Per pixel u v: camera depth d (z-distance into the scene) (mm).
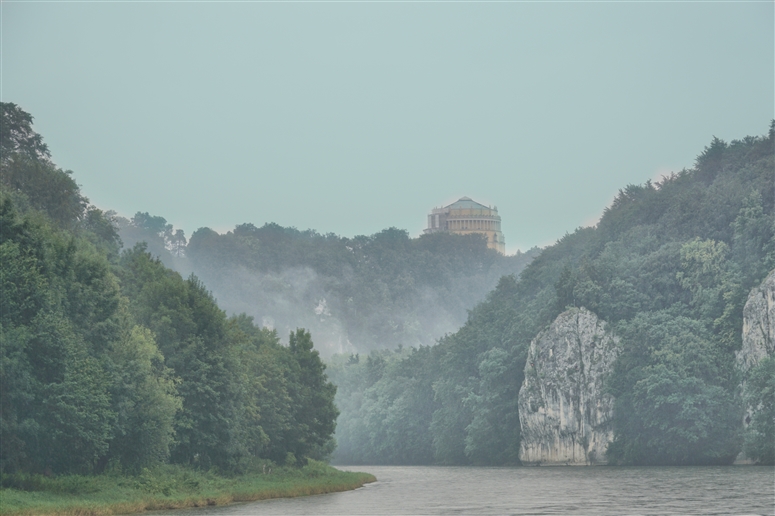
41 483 154250
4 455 151875
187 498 175125
